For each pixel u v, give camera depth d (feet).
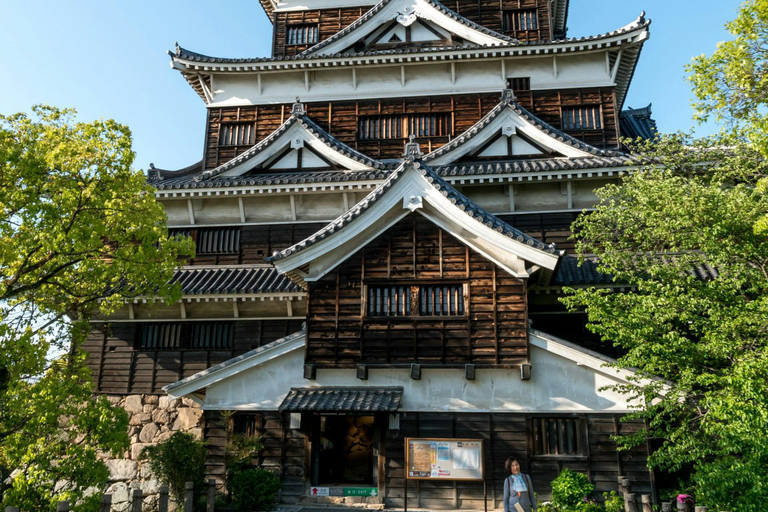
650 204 36.65
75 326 42.32
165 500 34.58
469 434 45.03
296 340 48.24
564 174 62.28
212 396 48.73
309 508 44.70
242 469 47.55
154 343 66.23
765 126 31.37
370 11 82.84
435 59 78.23
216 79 83.46
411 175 47.96
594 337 55.72
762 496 27.76
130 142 40.37
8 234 37.01
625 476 42.75
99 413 37.40
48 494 35.17
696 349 34.32
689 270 44.16
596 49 75.87
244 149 80.69
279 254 47.19
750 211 32.68
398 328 47.29
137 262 40.27
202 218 71.31
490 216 47.98
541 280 50.90
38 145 38.09
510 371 45.55
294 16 91.91
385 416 46.03
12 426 36.52
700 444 34.19
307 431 46.93
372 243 48.80
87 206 38.40
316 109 81.25
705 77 35.14
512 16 87.40
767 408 28.04
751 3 32.94
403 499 44.68
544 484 43.50
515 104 68.69
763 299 31.60
